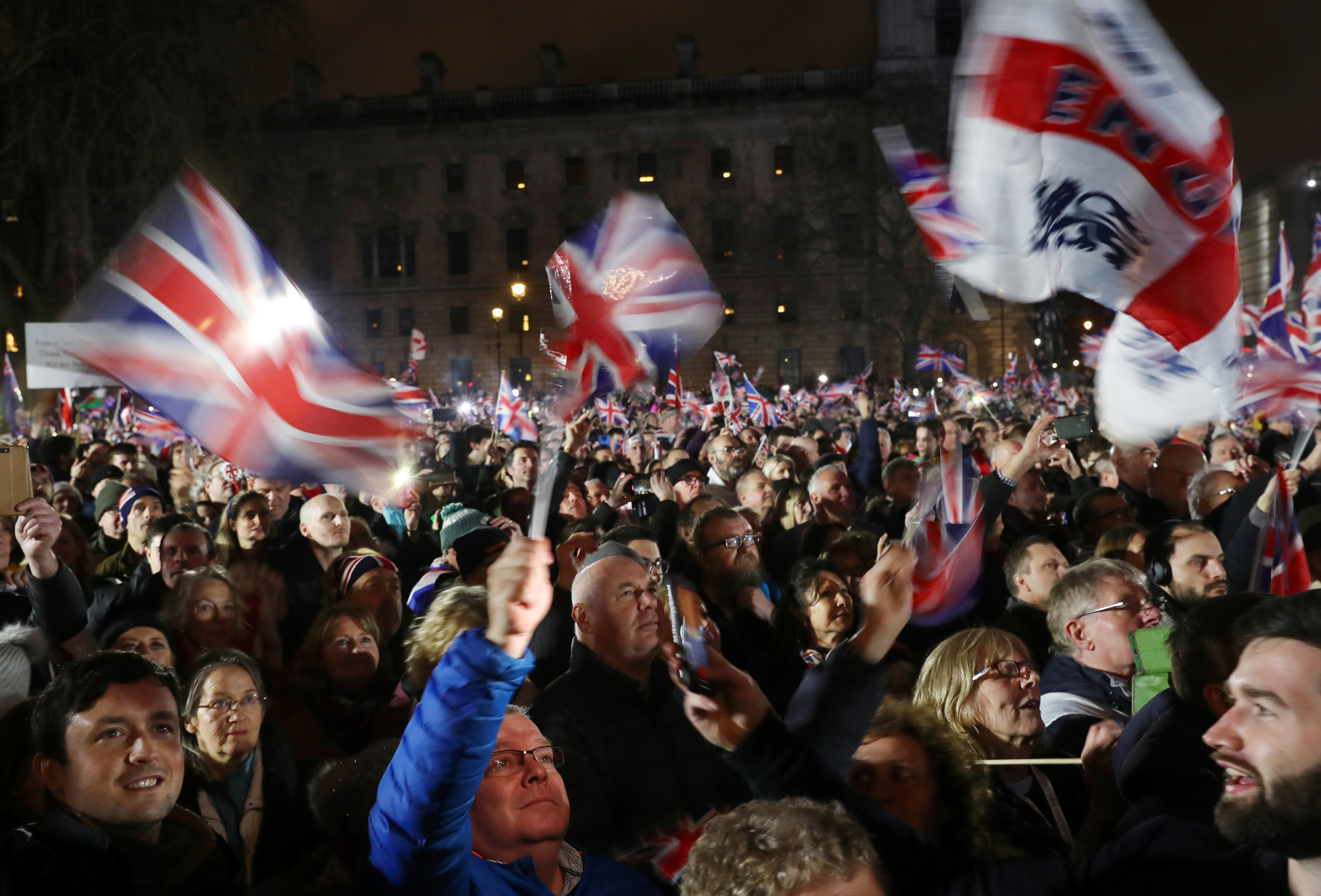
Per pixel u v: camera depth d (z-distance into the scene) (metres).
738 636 4.80
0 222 39.09
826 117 59.00
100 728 2.40
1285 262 8.46
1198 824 2.11
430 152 63.25
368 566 5.01
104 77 27.81
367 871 1.93
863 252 51.53
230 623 4.50
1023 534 6.68
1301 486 5.58
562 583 4.72
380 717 3.91
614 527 6.19
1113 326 3.18
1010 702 3.12
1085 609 3.64
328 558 5.68
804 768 2.12
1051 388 26.12
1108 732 2.88
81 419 18.44
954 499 4.43
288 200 48.19
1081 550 5.87
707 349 61.31
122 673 2.49
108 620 5.23
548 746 2.42
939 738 2.46
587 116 62.22
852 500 7.09
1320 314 8.27
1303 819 1.57
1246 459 6.81
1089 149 2.84
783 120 60.81
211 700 3.25
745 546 4.94
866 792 2.37
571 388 2.31
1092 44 2.81
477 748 1.83
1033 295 2.91
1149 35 2.80
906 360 52.00
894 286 52.31
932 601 3.69
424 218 63.56
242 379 2.61
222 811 3.19
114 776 2.38
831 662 2.19
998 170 2.87
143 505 6.67
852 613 4.28
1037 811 2.96
